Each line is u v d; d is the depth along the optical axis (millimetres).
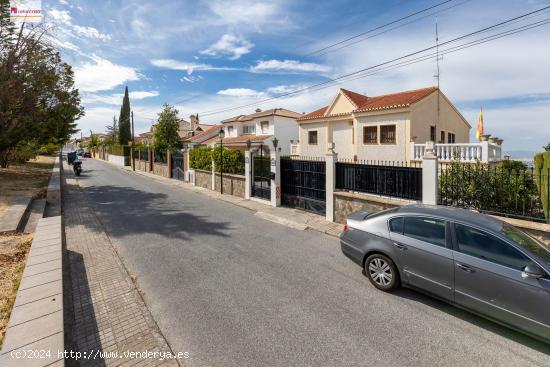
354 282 5133
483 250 3816
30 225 7812
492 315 3656
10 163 22891
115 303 4391
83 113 18250
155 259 6160
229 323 3910
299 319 4008
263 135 33688
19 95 13914
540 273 3289
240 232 8289
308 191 10680
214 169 16312
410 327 3836
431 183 6930
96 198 13625
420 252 4301
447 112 19547
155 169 27344
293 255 6477
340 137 21062
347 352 3363
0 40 13656
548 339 3256
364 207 8352
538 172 5859
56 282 4078
